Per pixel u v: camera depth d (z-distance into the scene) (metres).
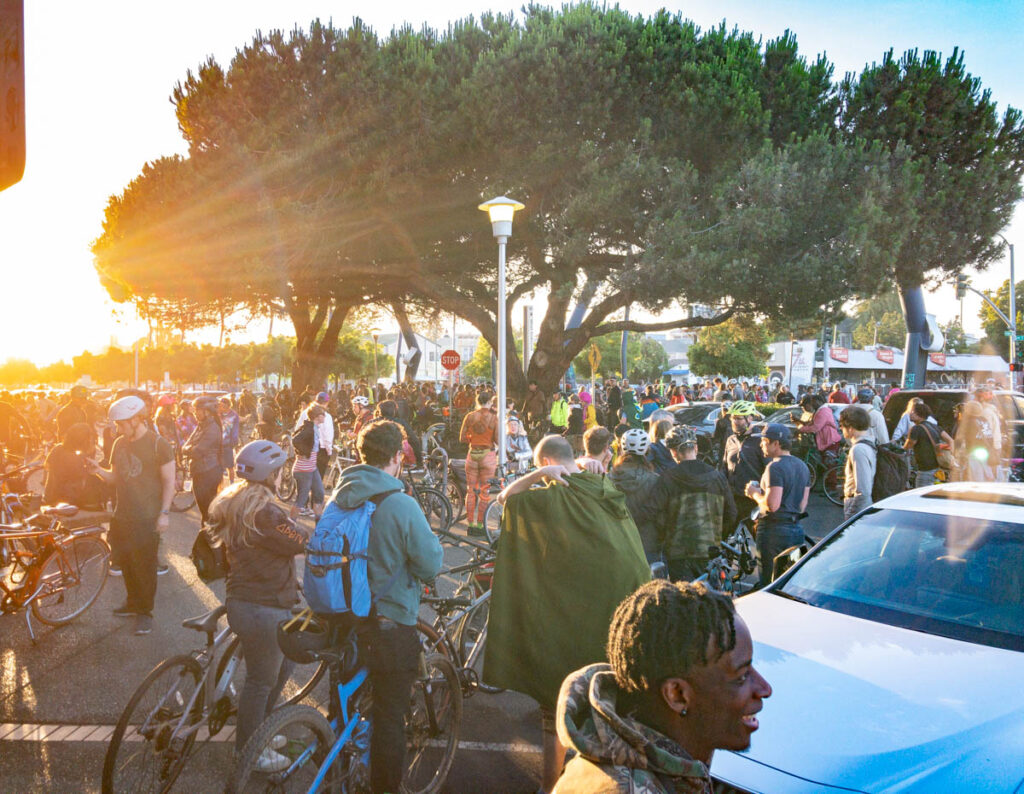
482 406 11.71
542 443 4.16
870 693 3.10
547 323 21.09
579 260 18.33
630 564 3.56
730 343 57.75
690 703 1.43
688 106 16.64
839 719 2.95
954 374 60.31
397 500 3.39
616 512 3.67
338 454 13.85
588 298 18.70
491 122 16.50
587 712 1.48
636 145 17.44
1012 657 3.33
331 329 27.03
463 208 18.44
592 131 17.38
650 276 16.14
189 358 71.31
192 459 9.38
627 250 18.38
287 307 20.58
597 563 3.53
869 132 18.23
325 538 3.34
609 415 26.53
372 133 17.47
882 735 2.83
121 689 5.30
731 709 1.43
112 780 3.49
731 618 1.45
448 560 9.20
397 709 3.41
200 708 3.90
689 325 20.20
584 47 16.98
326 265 19.66
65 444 7.20
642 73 17.19
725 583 6.10
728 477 9.46
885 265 16.38
